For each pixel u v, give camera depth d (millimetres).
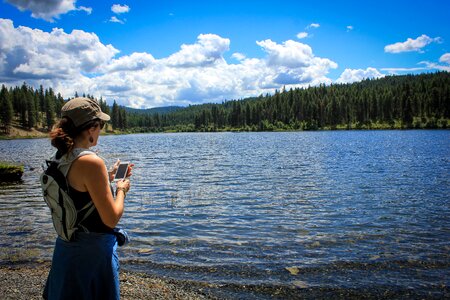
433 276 7004
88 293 3094
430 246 8820
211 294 6387
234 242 9328
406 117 165500
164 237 9828
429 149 46156
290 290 6484
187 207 13766
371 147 52062
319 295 6281
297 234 10000
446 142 62438
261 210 13133
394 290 6422
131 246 9055
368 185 18797
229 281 6910
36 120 168875
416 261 7805
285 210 13094
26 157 43125
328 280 6891
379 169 25875
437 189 17281
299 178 21797
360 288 6520
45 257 8516
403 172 24047
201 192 17172
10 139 143875
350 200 14820
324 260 7938
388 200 14711
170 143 81500
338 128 177250
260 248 8820
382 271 7289
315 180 20875
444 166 27219
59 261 3102
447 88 166125
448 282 6723
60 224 3027
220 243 9242
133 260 8078
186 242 9367
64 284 3074
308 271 7332
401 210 12859
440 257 8039
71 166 2965
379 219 11586
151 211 13102
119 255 8406
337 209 13156
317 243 9156
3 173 21688
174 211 13070
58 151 3143
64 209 2996
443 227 10547
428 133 110438
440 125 154000
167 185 19562
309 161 32750
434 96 170875
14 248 9109
